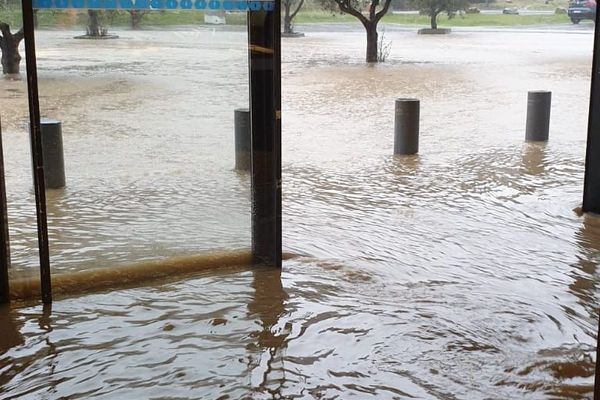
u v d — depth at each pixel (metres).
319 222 7.79
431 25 41.84
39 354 4.61
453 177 10.12
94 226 6.90
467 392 4.17
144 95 8.62
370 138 13.42
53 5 5.27
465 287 5.85
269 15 5.84
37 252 6.26
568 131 14.20
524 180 9.94
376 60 27.80
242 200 6.36
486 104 17.92
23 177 9.23
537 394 4.15
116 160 8.70
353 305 5.43
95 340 4.81
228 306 5.39
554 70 24.52
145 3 5.64
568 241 7.14
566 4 57.09
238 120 6.35
